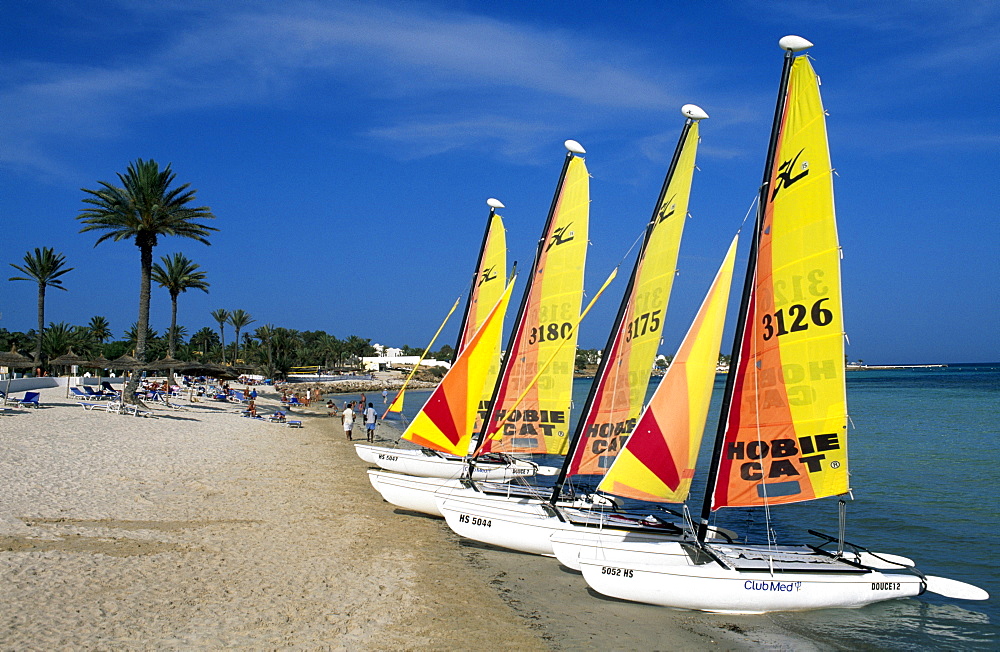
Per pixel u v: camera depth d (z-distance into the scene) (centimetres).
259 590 1356
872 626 1331
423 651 1130
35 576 1313
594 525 1700
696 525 1589
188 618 1183
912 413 7119
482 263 2698
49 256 6719
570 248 2062
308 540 1764
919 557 1905
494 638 1207
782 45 1353
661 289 1647
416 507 2127
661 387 1467
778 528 2217
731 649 1209
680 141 1641
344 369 19062
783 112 1375
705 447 4503
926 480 3095
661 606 1394
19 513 1736
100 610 1182
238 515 1970
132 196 4528
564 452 2058
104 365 5291
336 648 1115
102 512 1841
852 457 3834
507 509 1838
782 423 1371
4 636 1047
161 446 3120
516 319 2134
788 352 1362
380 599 1361
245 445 3538
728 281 1455
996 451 4078
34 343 10700
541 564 1677
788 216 1362
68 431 3200
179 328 13788
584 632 1258
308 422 5834
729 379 1408
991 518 2350
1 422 3275
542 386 2077
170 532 1719
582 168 2062
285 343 13800
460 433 2142
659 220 1661
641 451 1457
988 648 1242
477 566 1639
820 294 1328
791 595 1380
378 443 4119
